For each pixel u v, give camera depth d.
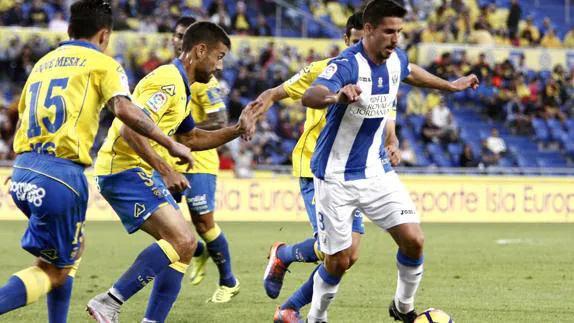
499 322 11.44
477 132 41.41
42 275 8.73
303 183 11.87
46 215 8.42
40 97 8.55
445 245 23.20
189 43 10.37
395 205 9.74
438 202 33.72
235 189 32.41
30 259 18.58
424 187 33.59
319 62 10.85
